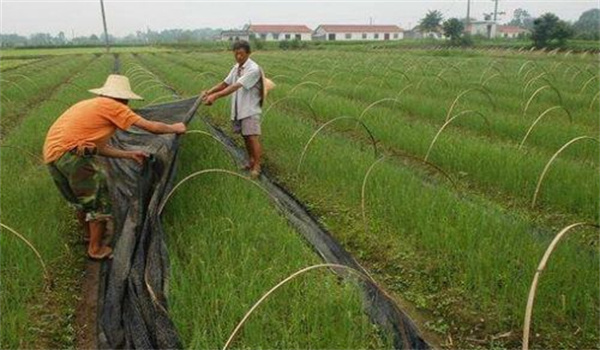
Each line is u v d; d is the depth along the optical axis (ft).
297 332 13.34
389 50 181.27
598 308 14.98
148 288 13.58
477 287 16.16
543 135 33.09
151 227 16.49
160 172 19.97
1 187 23.35
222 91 26.25
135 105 46.03
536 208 23.22
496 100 49.32
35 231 18.84
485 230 18.65
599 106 46.11
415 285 17.13
